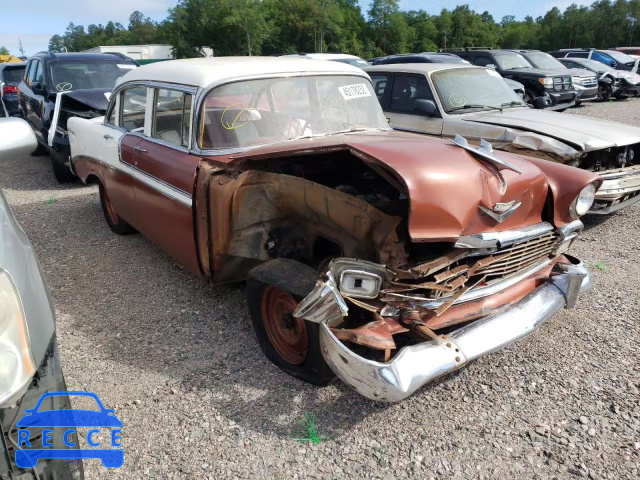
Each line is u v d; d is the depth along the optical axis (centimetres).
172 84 394
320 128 397
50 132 745
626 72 1912
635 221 605
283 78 395
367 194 320
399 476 241
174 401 292
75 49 13288
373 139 335
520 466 247
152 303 408
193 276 455
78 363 329
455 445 260
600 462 248
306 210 310
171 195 375
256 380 310
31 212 659
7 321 167
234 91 371
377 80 750
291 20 6919
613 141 548
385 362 248
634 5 7500
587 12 7956
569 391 300
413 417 280
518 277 310
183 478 240
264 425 273
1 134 269
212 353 338
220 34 6525
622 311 391
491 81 730
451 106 662
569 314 387
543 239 316
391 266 269
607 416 280
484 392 301
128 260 496
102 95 777
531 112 662
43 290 196
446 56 1281
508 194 284
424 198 251
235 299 411
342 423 275
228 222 326
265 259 337
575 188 324
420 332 268
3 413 168
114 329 371
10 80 1215
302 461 250
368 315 281
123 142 457
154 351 342
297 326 304
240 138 362
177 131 386
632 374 315
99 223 611
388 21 7512
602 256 502
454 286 273
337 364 250
